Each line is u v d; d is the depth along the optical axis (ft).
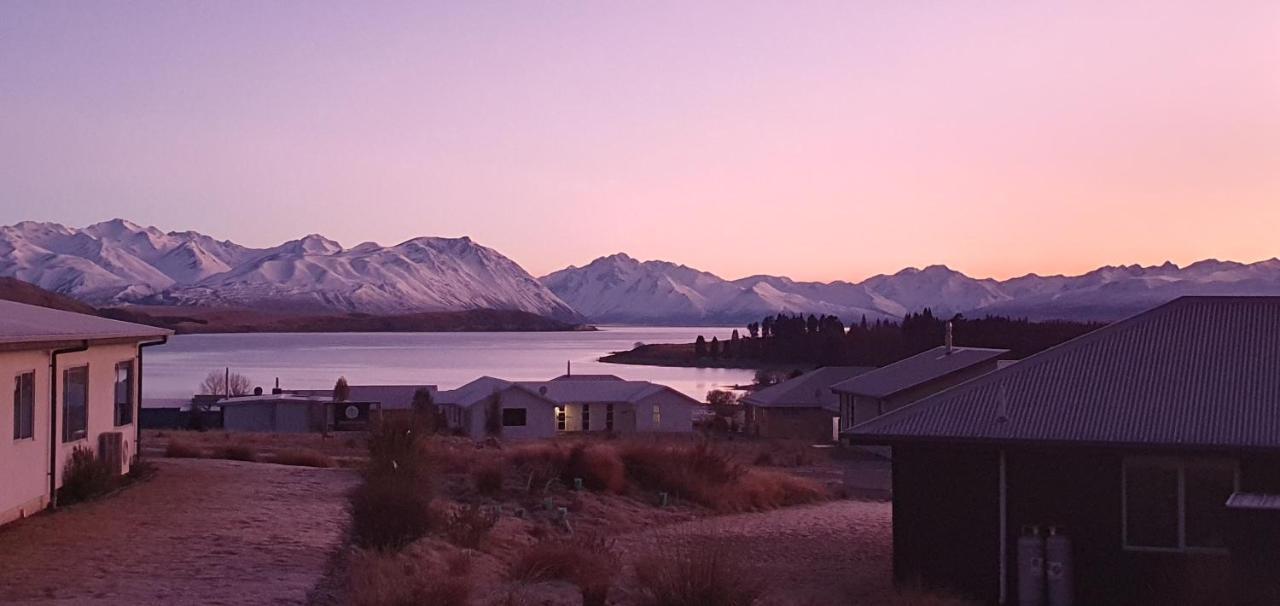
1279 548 44.91
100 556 48.19
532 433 246.47
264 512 62.54
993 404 56.70
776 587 54.70
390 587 40.91
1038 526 54.39
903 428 55.67
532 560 52.21
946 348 178.09
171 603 39.75
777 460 149.07
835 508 100.07
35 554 48.19
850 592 56.90
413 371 547.49
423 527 56.75
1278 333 58.23
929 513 56.08
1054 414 54.95
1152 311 61.82
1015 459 54.95
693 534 64.64
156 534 54.03
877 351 398.83
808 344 595.06
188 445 109.70
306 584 43.83
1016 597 54.39
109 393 73.41
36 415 59.21
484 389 250.98
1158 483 53.42
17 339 53.78
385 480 59.00
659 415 265.34
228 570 46.09
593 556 52.42
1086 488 53.98
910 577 56.13
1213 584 51.93
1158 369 57.06
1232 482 52.31
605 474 91.09
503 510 77.71
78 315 74.64
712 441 121.90
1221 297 61.46
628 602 45.27
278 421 250.57
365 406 254.47
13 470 56.13
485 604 42.98
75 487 64.28
